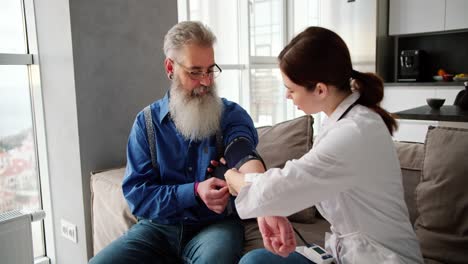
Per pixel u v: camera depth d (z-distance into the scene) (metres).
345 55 0.99
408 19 4.12
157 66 2.25
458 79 3.81
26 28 2.05
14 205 2.10
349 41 4.25
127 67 2.08
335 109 1.03
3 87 2.00
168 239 1.42
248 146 1.38
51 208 2.14
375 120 0.95
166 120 1.51
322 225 1.67
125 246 1.36
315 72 0.97
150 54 2.20
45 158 2.11
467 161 1.28
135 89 2.14
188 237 1.44
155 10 2.20
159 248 1.40
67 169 1.99
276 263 1.08
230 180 1.13
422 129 3.70
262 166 1.32
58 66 1.93
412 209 1.52
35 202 2.17
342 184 0.90
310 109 1.07
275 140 1.85
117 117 2.05
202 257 1.25
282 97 4.14
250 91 3.71
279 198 0.92
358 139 0.90
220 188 1.32
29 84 2.09
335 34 0.99
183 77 1.44
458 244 1.25
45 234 2.19
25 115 2.10
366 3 4.07
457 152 1.32
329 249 1.09
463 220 1.26
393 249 0.97
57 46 1.91
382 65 4.26
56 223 2.13
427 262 1.29
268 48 3.94
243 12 3.57
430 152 1.40
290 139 1.81
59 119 1.99
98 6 1.92
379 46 4.16
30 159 2.13
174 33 1.45
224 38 3.46
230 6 3.47
